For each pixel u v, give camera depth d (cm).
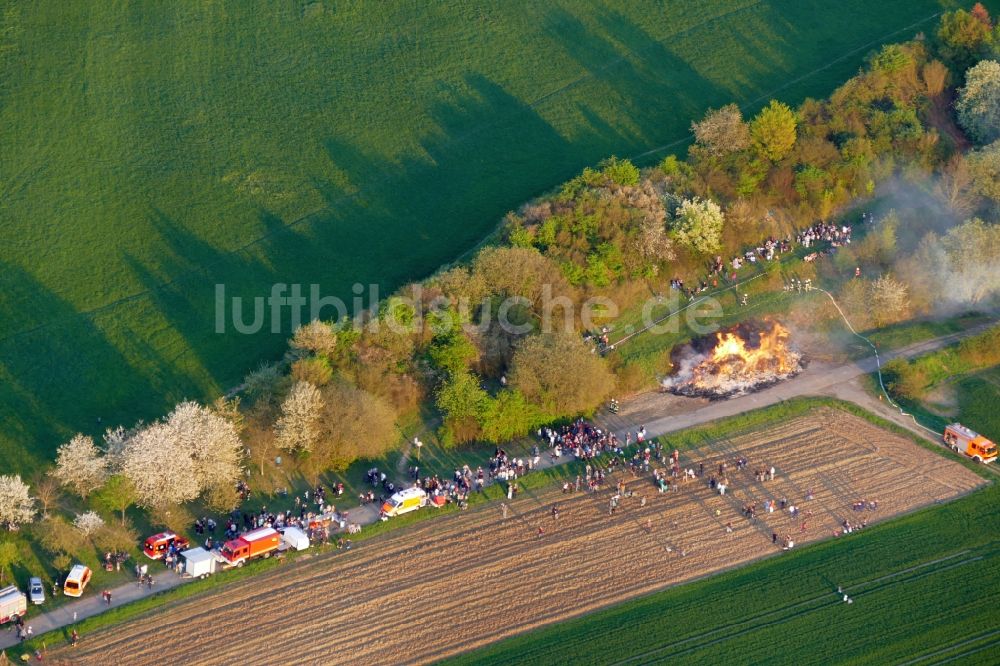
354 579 12006
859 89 17375
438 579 12025
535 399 13762
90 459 12719
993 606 11688
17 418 13888
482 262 14725
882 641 11388
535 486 13075
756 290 15475
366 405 13188
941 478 13062
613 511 12738
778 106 16550
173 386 14325
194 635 11400
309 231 16462
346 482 13200
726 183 16300
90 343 14925
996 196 15875
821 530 12531
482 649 11338
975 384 14275
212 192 17062
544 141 17712
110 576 11975
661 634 11469
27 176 17288
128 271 15925
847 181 16488
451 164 17425
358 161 17538
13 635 11325
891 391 14175
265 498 12962
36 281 15788
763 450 13488
